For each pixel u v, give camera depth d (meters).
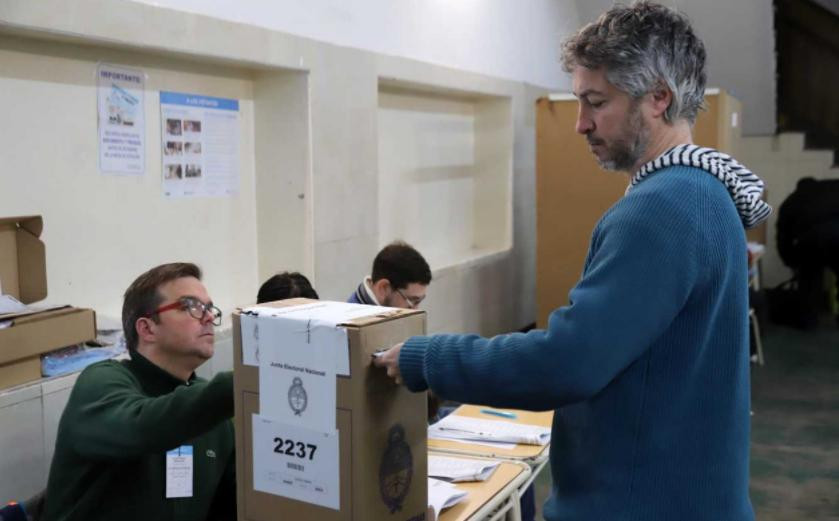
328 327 1.16
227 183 3.21
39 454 2.16
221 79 3.13
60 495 1.68
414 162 4.77
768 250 7.58
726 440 1.14
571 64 1.20
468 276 4.98
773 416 4.46
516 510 1.95
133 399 1.60
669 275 1.05
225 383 1.47
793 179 7.46
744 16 6.65
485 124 5.58
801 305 6.54
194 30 2.68
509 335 1.09
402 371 1.14
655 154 1.17
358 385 1.14
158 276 1.79
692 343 1.10
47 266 2.44
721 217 1.10
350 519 1.17
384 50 3.95
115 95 2.63
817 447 3.98
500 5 5.35
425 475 1.31
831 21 7.41
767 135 7.46
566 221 5.04
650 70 1.11
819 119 7.66
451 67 4.61
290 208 3.35
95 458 1.60
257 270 3.43
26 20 2.12
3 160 2.28
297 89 3.29
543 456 2.13
